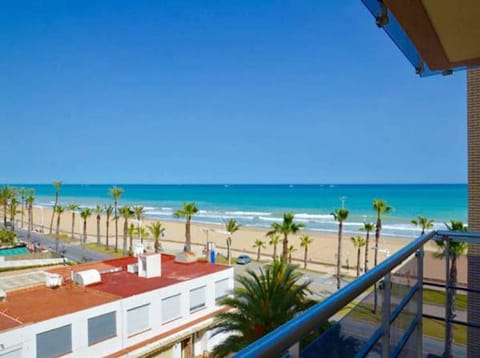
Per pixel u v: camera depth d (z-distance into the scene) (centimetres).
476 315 288
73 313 1061
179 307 1399
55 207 5659
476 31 191
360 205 7706
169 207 8944
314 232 4891
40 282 1398
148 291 1291
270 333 89
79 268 1648
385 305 170
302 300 1103
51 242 4622
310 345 106
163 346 1277
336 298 118
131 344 1214
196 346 1463
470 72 629
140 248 1977
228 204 9088
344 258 3462
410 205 7131
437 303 285
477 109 619
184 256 1788
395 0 161
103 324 1140
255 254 3778
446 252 291
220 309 1554
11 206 5788
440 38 201
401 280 210
